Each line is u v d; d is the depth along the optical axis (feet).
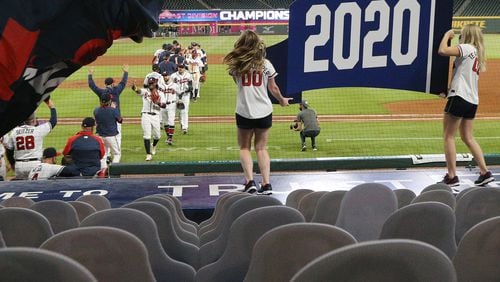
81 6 12.42
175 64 59.31
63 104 69.62
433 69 23.88
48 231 11.12
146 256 8.20
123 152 49.44
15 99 12.62
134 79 85.10
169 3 157.48
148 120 46.44
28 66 12.32
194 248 12.66
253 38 23.54
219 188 28.63
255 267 7.80
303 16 22.98
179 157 47.65
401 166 34.17
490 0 151.43
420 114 64.39
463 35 23.97
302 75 23.45
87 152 34.37
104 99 42.42
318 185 28.99
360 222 12.63
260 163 25.05
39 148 35.70
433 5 23.22
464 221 13.20
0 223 10.96
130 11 12.64
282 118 62.64
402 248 5.63
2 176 37.40
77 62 12.82
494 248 8.30
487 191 13.09
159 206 12.09
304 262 7.75
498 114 63.46
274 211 10.03
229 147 50.83
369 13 23.18
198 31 140.05
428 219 9.82
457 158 33.30
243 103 24.07
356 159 33.83
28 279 5.53
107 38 12.85
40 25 11.89
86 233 8.02
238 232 10.10
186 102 55.31
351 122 60.70
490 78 83.35
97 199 17.22
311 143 51.78
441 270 5.81
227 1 158.10
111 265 8.16
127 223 10.31
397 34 23.44
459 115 24.54
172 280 10.62
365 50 23.44
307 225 7.71
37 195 27.35
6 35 11.73
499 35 130.82
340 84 23.61
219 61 103.04
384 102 70.33
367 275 5.69
